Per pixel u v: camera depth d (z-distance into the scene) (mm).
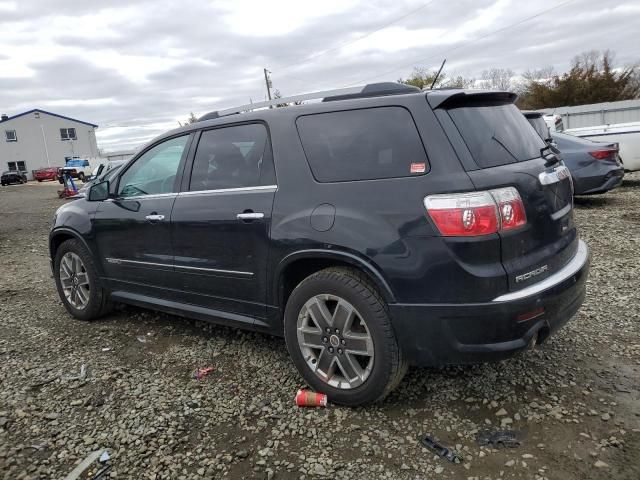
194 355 4020
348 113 3158
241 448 2811
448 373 3488
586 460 2562
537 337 2934
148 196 4199
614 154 9555
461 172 2721
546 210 3023
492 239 2666
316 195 3125
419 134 2875
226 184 3654
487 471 2531
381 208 2865
